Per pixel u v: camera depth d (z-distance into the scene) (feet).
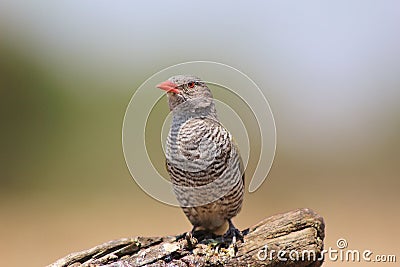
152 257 24.25
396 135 89.51
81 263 24.12
